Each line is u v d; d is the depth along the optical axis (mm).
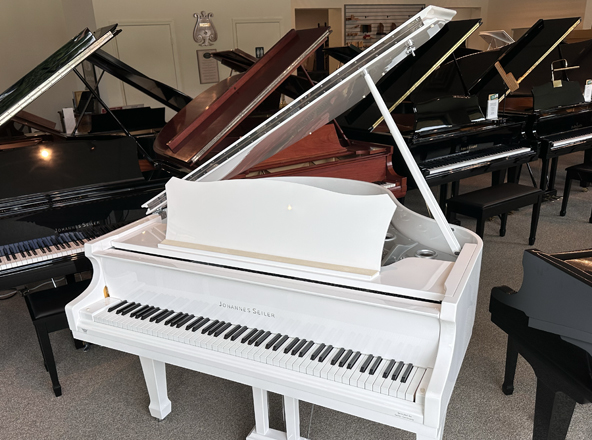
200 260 1795
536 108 4715
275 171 3307
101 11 6242
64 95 7566
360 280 1524
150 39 6656
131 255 1910
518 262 3752
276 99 4141
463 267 1559
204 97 3656
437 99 4172
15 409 2344
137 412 2295
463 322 1536
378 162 3666
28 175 2674
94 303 1985
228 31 7152
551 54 5668
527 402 2244
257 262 1693
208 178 2166
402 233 2139
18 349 2889
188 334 1712
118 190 2793
